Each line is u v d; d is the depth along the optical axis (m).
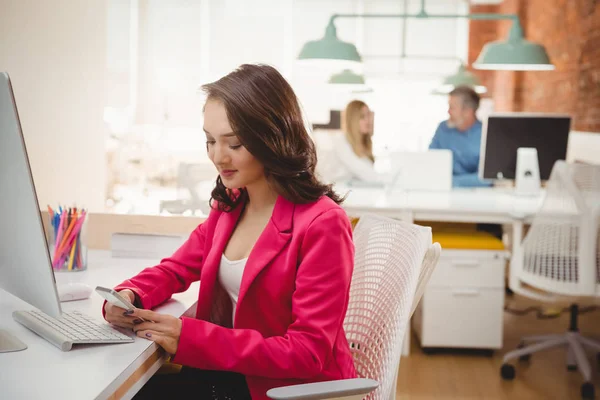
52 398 1.02
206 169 3.45
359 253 1.68
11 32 2.47
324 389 1.14
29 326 1.40
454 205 3.88
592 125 5.44
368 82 9.14
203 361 1.33
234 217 1.60
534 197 4.33
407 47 9.10
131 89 8.41
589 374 3.17
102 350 1.26
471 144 5.72
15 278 1.35
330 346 1.34
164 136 8.43
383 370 1.51
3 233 1.30
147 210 4.03
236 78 1.43
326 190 1.49
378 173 4.82
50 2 2.67
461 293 3.65
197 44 8.54
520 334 4.16
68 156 2.82
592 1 5.43
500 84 8.84
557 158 4.39
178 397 1.55
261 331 1.45
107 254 2.26
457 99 5.72
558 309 4.65
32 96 2.59
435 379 3.33
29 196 1.19
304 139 1.48
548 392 3.18
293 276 1.42
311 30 8.83
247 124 1.40
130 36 8.37
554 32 6.75
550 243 3.31
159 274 1.66
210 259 1.57
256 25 8.63
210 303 1.57
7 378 1.10
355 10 8.98
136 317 1.36
